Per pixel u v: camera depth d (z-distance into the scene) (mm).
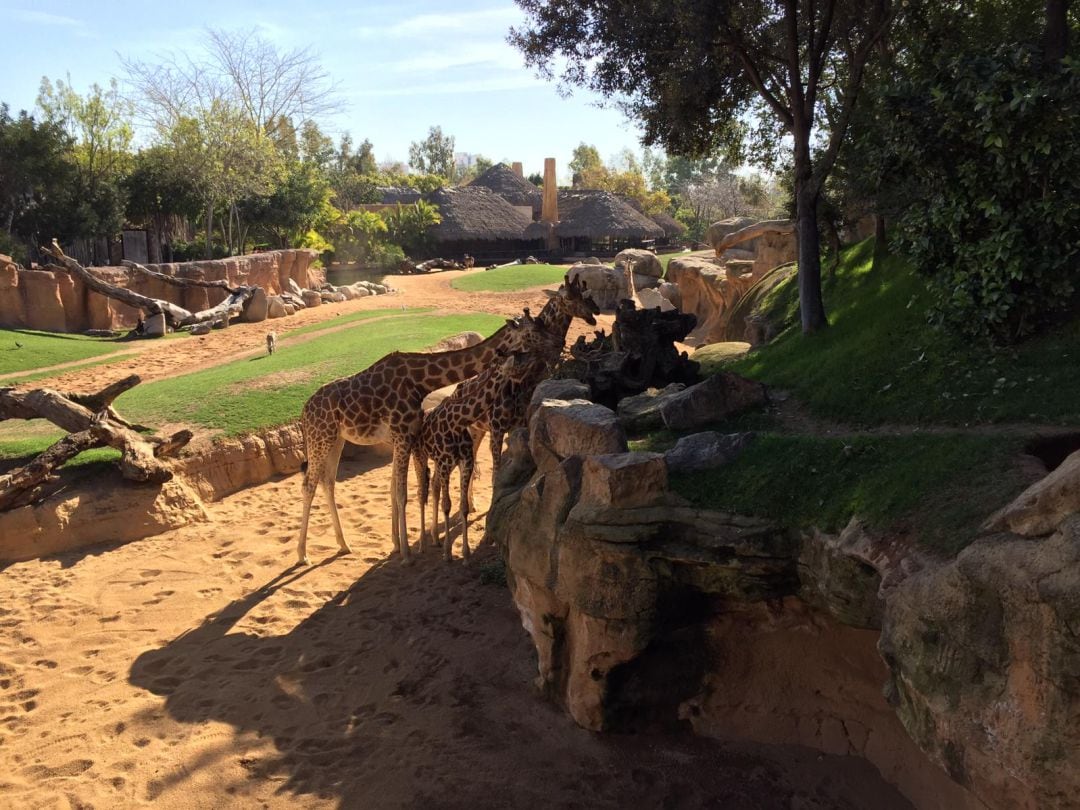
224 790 6590
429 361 10922
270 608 9664
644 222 62469
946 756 4461
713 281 28156
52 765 6969
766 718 6730
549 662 7324
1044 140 7281
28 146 34594
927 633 4539
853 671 6383
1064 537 3816
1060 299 7660
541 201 69188
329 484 11227
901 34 11961
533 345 10523
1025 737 3922
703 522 6148
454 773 6605
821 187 11539
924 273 8875
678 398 8742
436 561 10766
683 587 6465
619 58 12445
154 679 8250
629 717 6891
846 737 6426
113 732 7402
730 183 76625
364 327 26484
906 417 7668
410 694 7770
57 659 8719
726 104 13375
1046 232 7512
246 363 21000
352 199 66125
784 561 5898
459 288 41000
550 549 6961
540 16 12898
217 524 12469
